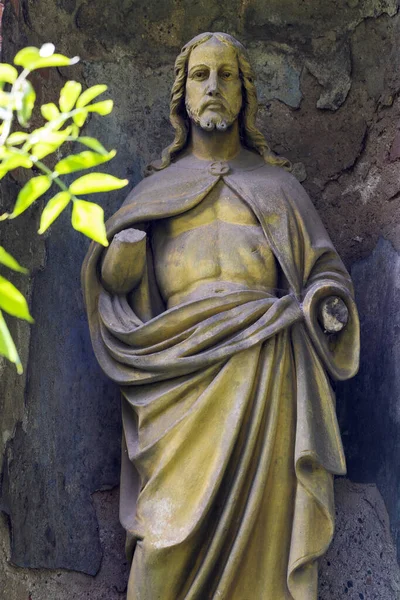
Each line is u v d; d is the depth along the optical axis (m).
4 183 6.38
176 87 6.56
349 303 5.98
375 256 6.89
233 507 5.61
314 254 6.21
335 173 7.25
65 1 7.23
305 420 5.70
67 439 6.43
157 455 5.78
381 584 6.21
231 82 6.49
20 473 6.11
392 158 7.01
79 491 6.38
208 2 7.57
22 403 6.23
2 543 5.91
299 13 7.55
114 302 6.15
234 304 5.88
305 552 5.60
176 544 5.55
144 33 7.50
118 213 6.32
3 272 6.29
